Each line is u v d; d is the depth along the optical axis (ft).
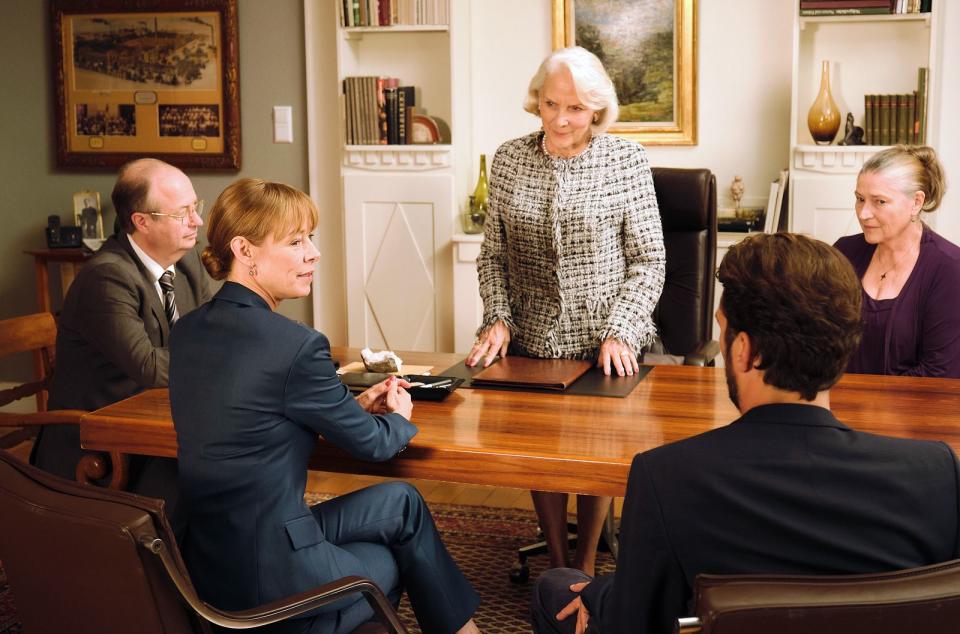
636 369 9.11
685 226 11.73
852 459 4.29
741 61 15.58
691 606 4.47
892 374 9.80
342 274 17.13
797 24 14.52
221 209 6.64
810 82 15.39
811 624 3.93
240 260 6.67
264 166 17.13
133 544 4.99
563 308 9.72
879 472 4.26
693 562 4.36
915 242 9.72
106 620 5.37
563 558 9.52
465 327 16.12
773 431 4.37
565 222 9.45
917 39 14.90
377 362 9.12
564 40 15.97
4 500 5.48
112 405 8.36
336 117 16.66
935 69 14.39
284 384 6.33
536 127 16.39
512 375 8.85
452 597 7.46
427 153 15.94
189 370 6.46
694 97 15.72
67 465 9.37
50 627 5.74
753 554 4.27
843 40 15.20
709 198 11.68
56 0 17.31
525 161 9.65
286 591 6.38
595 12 15.80
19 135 17.97
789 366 4.34
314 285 17.29
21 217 18.20
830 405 7.97
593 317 9.72
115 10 17.11
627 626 4.59
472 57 16.42
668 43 15.66
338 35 16.08
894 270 9.78
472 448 7.06
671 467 4.43
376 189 16.25
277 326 6.44
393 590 7.29
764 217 15.66
